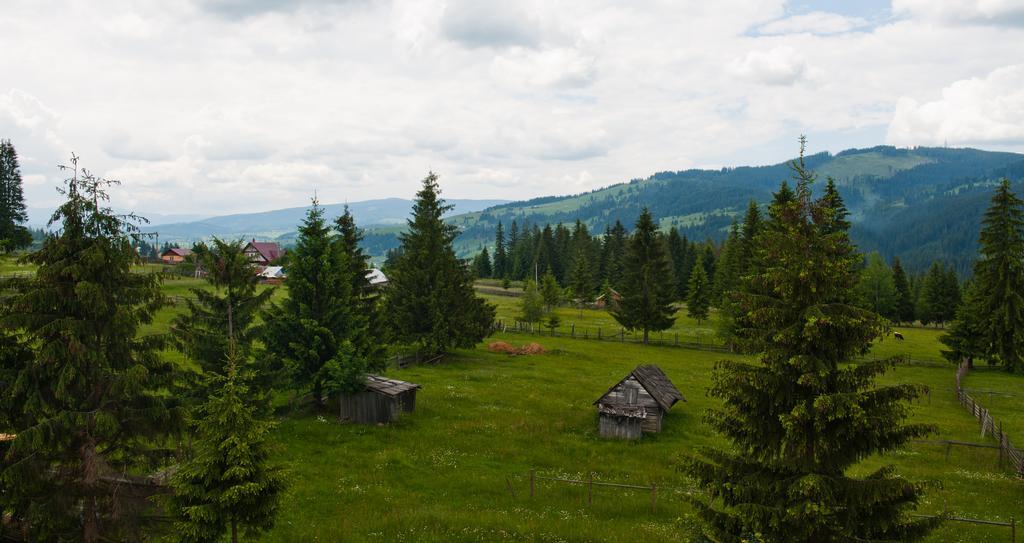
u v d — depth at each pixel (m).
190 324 27.20
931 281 113.31
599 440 35.44
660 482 28.80
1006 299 56.62
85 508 17.16
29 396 16.22
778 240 14.49
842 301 14.32
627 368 59.66
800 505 13.00
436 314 54.31
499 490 26.86
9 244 21.09
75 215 16.50
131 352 18.00
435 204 56.78
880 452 13.47
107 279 17.05
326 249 36.19
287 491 17.61
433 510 23.66
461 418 37.69
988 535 22.77
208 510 14.98
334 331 36.44
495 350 66.25
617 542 21.20
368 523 22.12
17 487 16.19
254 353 33.66
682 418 40.75
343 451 30.59
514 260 173.12
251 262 28.50
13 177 80.81
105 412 16.56
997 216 56.84
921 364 66.81
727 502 14.42
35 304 16.14
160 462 18.41
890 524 13.22
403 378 48.06
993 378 58.47
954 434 38.59
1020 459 31.41
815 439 13.54
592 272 140.62
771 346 14.16
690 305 97.12
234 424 15.47
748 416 14.41
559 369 57.28
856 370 13.50
